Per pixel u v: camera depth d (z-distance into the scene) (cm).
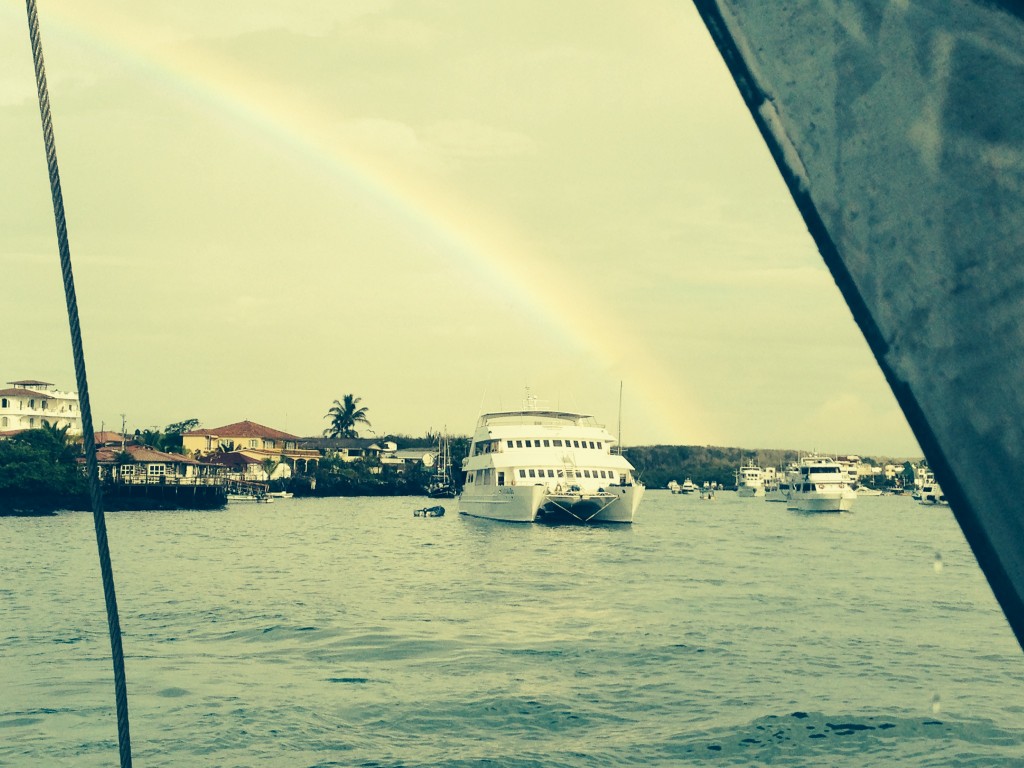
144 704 1457
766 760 1215
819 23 117
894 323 113
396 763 1184
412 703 1470
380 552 4741
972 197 109
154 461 10662
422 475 15575
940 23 111
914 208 112
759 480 16600
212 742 1262
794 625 2238
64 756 1209
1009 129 107
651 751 1248
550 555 4434
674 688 1571
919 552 4669
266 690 1553
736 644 1975
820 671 1705
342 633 2148
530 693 1534
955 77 110
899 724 1358
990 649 1917
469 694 1527
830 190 117
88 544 5362
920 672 1697
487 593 2952
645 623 2281
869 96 114
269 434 16462
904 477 19838
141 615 2441
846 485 9638
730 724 1356
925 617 2378
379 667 1753
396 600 2781
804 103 118
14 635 2108
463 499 6925
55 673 1686
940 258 111
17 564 4044
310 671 1714
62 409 11844
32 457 8950
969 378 109
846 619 2339
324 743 1262
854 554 4528
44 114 290
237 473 14062
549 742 1276
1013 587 107
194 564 4122
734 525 7581
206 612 2505
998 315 108
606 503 5738
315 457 16000
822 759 1222
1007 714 1409
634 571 3666
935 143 111
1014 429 107
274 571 3775
